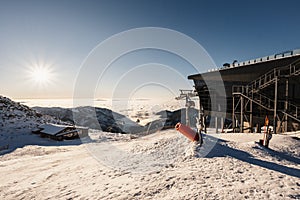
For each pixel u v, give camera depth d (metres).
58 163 9.76
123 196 4.52
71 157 11.20
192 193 4.30
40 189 5.95
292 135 13.78
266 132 10.27
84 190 5.36
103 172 6.78
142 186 4.99
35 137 28.00
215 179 5.05
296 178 5.07
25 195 5.59
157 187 4.82
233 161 6.77
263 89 18.98
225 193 4.20
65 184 6.14
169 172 5.88
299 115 16.20
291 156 9.02
